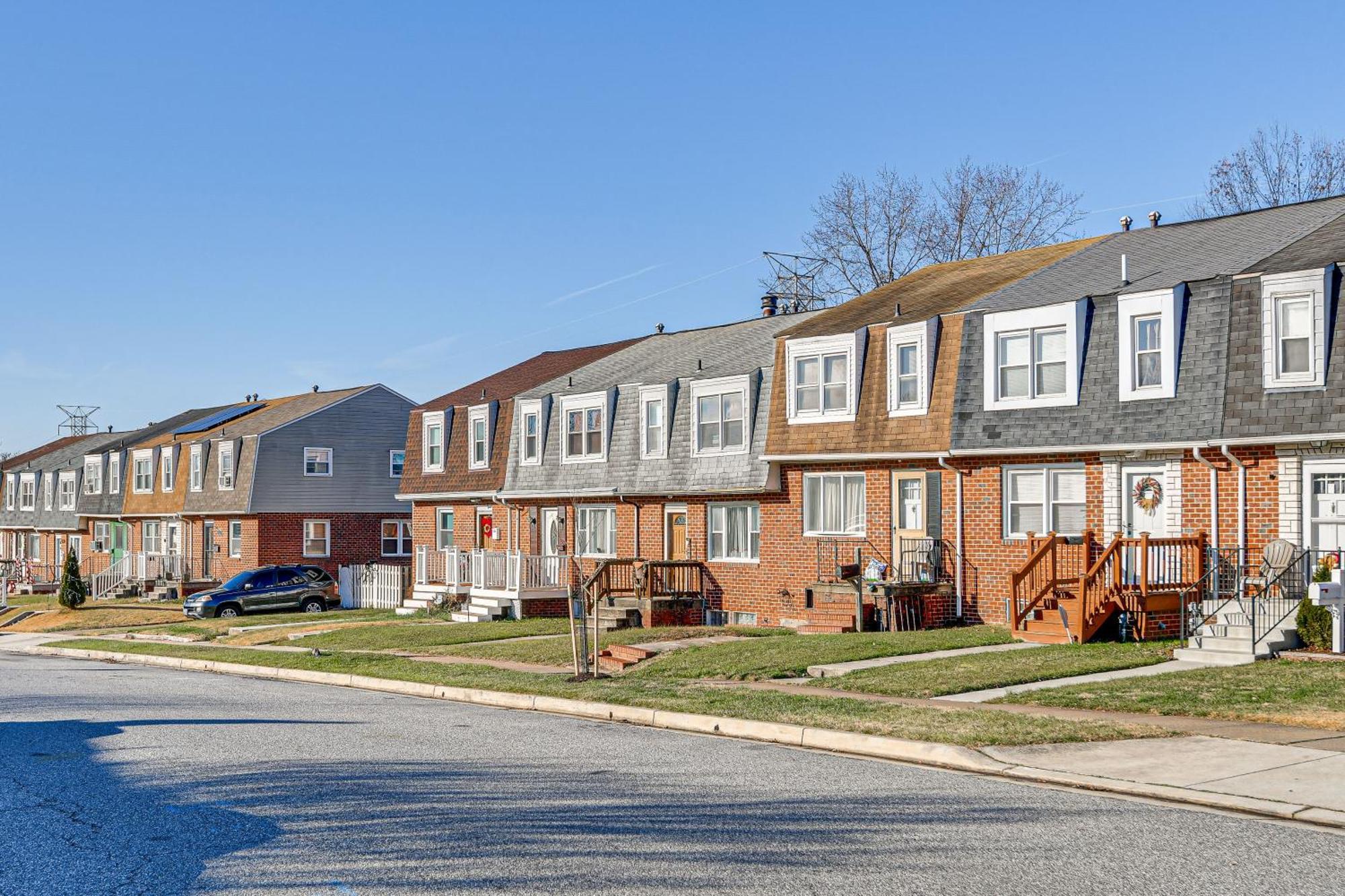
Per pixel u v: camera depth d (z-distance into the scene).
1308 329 22.08
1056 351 25.78
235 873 8.45
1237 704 14.94
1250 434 22.38
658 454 35.09
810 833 9.40
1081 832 9.35
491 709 18.22
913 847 8.93
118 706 18.78
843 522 30.02
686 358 37.53
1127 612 22.03
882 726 14.04
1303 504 22.16
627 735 14.98
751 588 32.28
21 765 13.02
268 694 20.81
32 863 8.85
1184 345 23.91
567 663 23.48
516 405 40.88
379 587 45.28
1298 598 21.11
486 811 10.30
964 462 27.31
